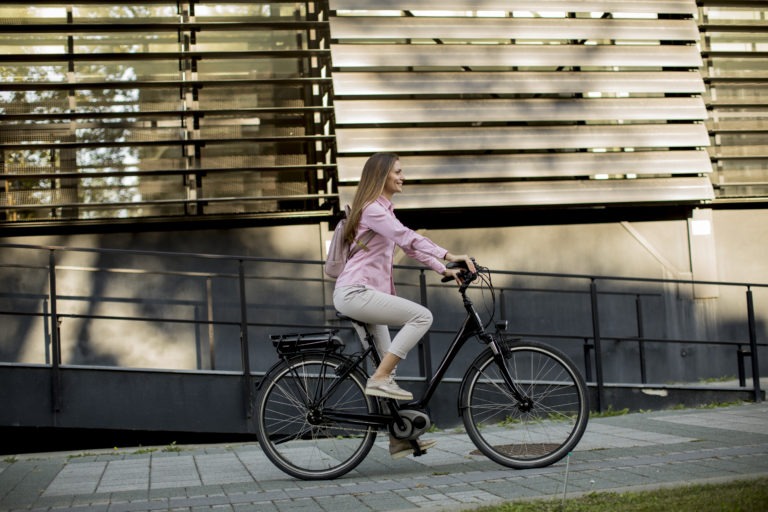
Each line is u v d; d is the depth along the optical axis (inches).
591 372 330.6
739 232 376.8
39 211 322.7
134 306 328.2
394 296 190.2
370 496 167.6
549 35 355.3
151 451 249.9
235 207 336.5
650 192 354.9
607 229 365.1
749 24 383.2
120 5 334.0
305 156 341.1
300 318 338.3
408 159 338.6
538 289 355.6
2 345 318.7
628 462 191.0
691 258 367.2
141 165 329.7
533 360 197.2
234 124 336.5
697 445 211.3
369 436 192.4
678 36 364.5
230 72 340.2
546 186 349.1
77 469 217.2
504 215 357.4
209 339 331.9
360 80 337.4
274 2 340.8
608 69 367.2
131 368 258.7
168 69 335.6
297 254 340.8
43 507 169.8
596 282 362.0
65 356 321.4
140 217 327.3
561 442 194.4
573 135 353.1
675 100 362.9
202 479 196.4
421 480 182.4
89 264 327.3
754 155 374.3
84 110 327.3
